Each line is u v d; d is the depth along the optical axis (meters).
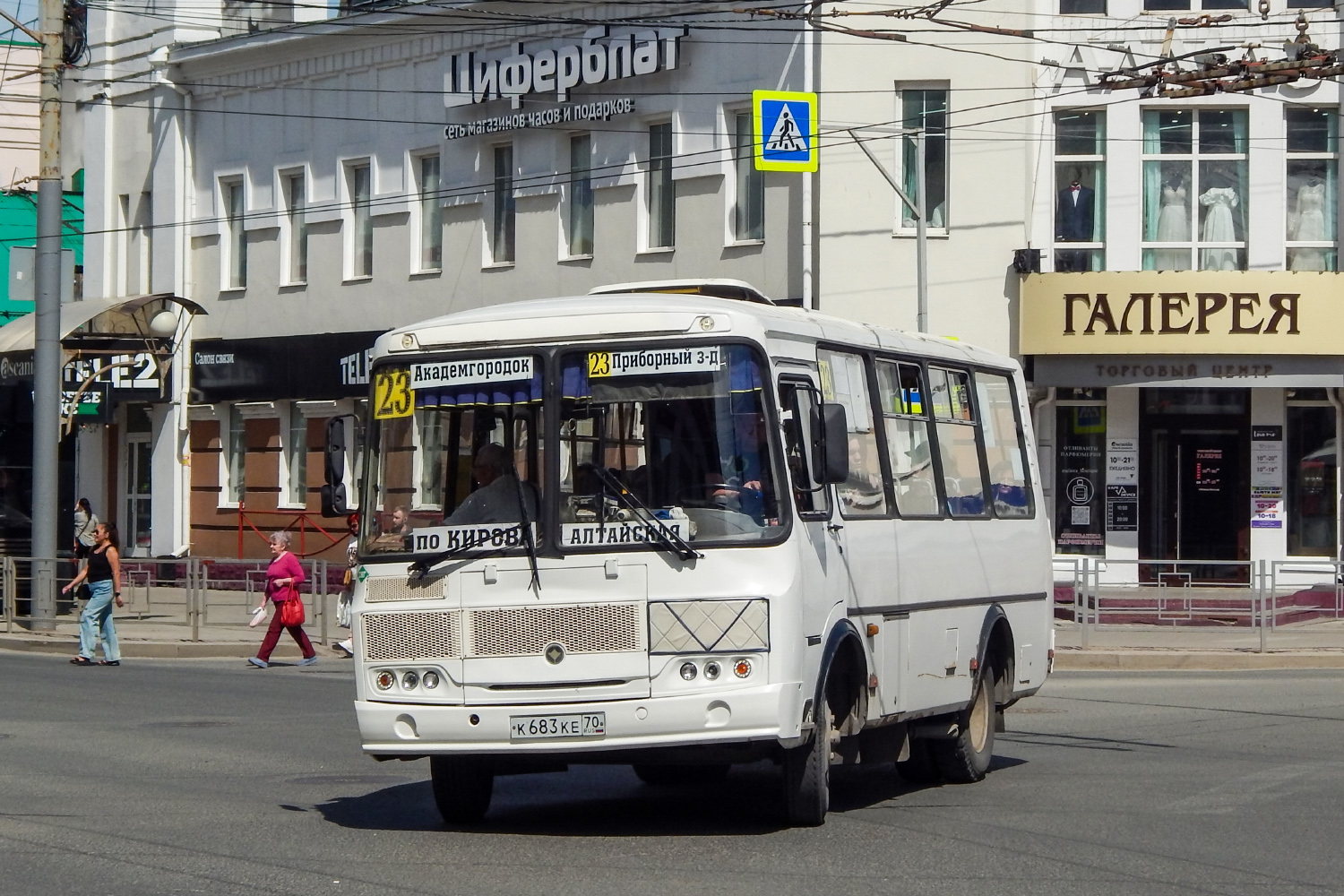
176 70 43.12
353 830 11.41
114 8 44.69
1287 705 19.50
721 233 33.69
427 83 38.31
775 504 10.78
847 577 11.71
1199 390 32.19
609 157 35.34
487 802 11.77
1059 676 23.58
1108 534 32.19
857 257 31.89
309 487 40.06
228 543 41.47
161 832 11.27
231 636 29.47
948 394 14.35
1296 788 13.17
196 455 42.31
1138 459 32.12
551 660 10.76
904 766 14.05
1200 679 23.09
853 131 31.91
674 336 10.97
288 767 14.73
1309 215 31.84
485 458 11.12
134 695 21.03
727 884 9.38
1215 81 25.30
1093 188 32.03
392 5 39.94
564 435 10.98
